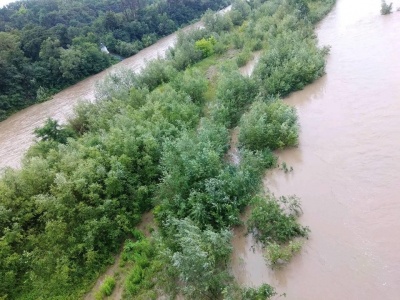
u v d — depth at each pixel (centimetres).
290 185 1462
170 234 1248
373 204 1252
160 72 3094
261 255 1199
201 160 1443
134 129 1809
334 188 1377
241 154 1667
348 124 1756
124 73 2981
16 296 1246
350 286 1012
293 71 2280
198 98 2427
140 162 1617
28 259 1312
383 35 2744
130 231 1420
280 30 3341
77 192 1470
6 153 2733
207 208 1320
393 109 1753
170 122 1988
